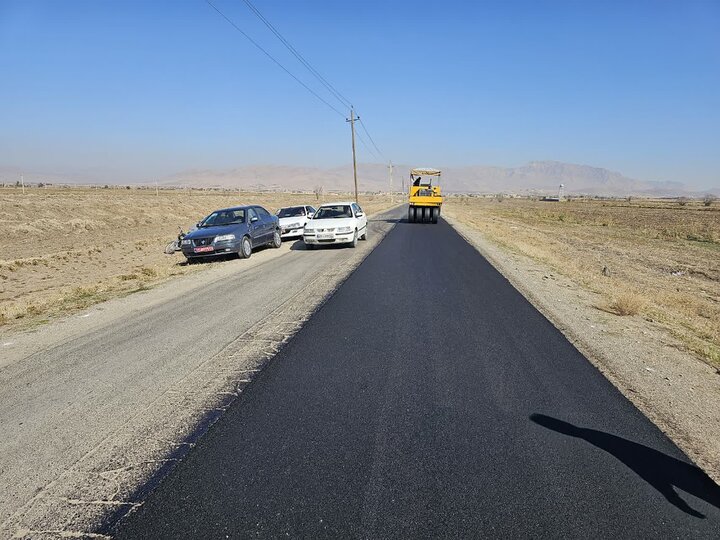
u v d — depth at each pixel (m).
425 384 5.04
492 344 6.39
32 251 23.77
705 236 32.62
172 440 3.96
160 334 7.11
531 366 5.59
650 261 21.64
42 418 4.46
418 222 34.38
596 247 26.36
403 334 6.82
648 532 2.86
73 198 49.31
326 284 10.65
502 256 16.16
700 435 4.07
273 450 3.76
